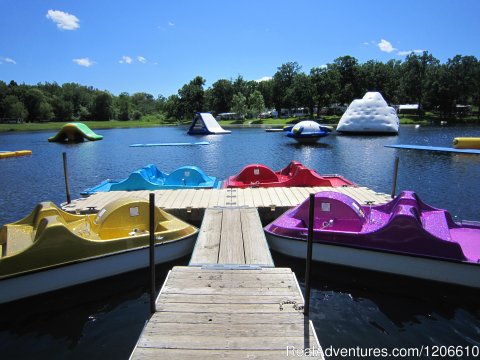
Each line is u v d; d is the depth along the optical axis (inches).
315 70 3346.5
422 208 368.2
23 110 3587.6
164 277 322.7
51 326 256.1
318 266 334.0
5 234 317.4
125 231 328.5
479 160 1007.0
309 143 1592.0
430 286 300.4
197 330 203.5
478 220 492.7
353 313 269.3
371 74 3459.6
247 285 251.3
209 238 336.2
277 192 515.8
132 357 183.2
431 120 3312.0
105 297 292.8
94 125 3690.9
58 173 904.3
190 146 1549.0
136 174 561.3
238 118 4018.2
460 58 3363.7
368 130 2092.8
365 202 458.3
